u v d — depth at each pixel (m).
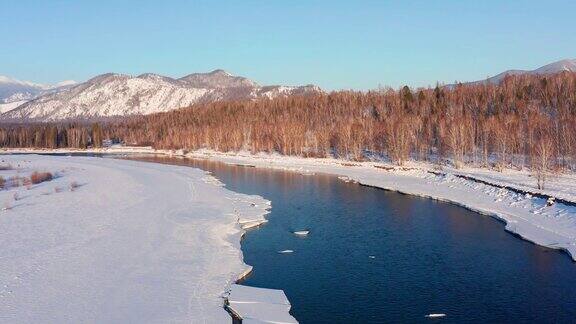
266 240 42.41
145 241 39.75
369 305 28.38
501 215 49.41
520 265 35.06
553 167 76.69
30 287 29.39
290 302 28.86
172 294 28.94
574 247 37.84
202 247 38.53
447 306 28.17
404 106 135.88
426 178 78.75
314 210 55.12
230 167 106.81
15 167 104.50
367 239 42.56
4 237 40.47
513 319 26.42
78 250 36.94
